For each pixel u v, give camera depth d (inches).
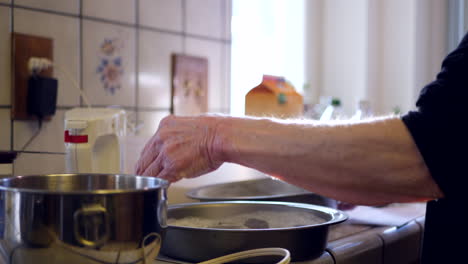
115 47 54.6
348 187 23.5
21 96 44.9
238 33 80.9
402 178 22.5
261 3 86.9
